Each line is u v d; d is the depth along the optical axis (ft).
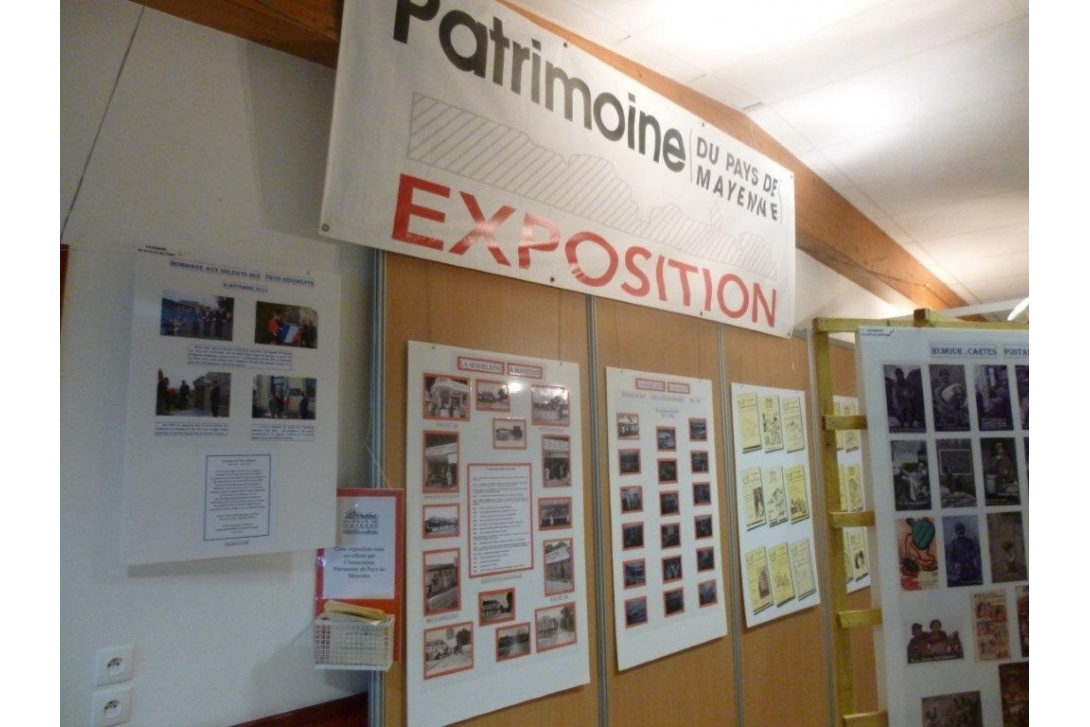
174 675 5.15
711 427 10.09
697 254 9.93
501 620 6.93
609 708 7.94
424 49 6.59
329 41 6.04
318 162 6.35
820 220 13.56
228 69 5.86
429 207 6.66
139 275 5.15
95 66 5.18
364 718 6.05
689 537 9.43
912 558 6.99
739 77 9.90
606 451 8.38
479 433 7.02
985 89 10.36
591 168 8.29
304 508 5.73
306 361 5.88
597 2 8.02
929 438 7.23
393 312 6.46
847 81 10.13
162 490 5.10
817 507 12.35
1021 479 7.30
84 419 4.92
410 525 6.35
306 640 5.85
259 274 5.73
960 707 6.80
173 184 5.47
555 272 7.87
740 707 9.86
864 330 7.40
